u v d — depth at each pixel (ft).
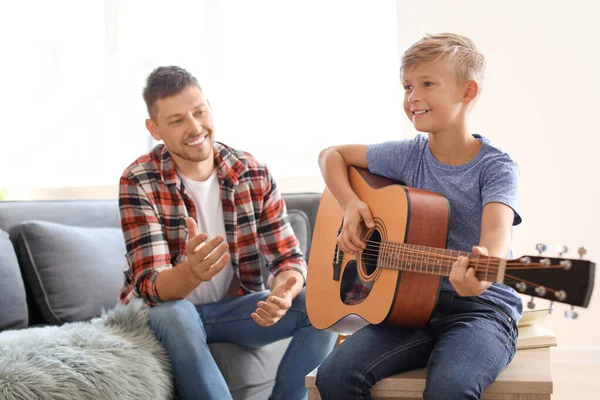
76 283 8.00
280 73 11.44
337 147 6.72
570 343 10.35
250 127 11.59
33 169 11.87
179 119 6.81
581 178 10.37
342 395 5.21
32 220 8.34
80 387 5.56
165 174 7.02
